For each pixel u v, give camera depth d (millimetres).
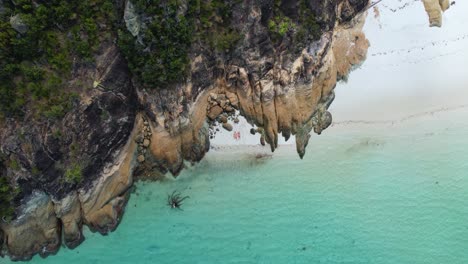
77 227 25703
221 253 25906
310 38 26844
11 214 23953
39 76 22641
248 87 27109
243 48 26141
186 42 24969
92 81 23750
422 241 25688
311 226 26453
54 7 22391
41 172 23359
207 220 26734
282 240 26141
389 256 25422
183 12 24312
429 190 26953
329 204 26906
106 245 26125
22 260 25531
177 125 26281
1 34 21344
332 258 25578
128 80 25156
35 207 24375
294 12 26297
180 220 26719
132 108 25828
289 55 26828
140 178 27438
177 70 25047
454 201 26562
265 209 26906
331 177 27547
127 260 25766
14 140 22781
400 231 26047
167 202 27016
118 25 23812
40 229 25000
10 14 21734
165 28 23984
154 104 25703
